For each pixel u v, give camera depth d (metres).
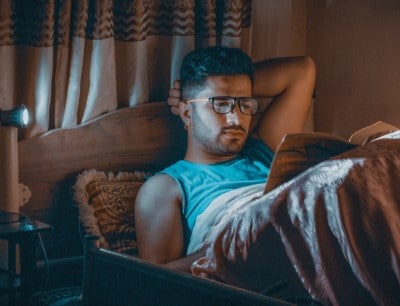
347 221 1.62
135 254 2.52
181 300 1.32
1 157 2.38
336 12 3.14
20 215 2.27
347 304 1.59
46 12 2.56
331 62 3.18
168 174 2.55
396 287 1.58
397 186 1.71
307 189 1.69
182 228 2.50
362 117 3.07
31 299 2.22
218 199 2.45
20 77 2.62
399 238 1.61
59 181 2.62
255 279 1.75
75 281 2.64
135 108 2.76
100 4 2.66
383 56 2.98
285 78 2.79
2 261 2.40
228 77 2.54
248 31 3.05
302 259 1.64
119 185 2.60
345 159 1.73
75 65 2.65
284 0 3.14
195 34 2.95
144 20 2.80
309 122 3.24
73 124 2.66
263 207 1.72
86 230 2.50
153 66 2.90
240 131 2.55
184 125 2.76
